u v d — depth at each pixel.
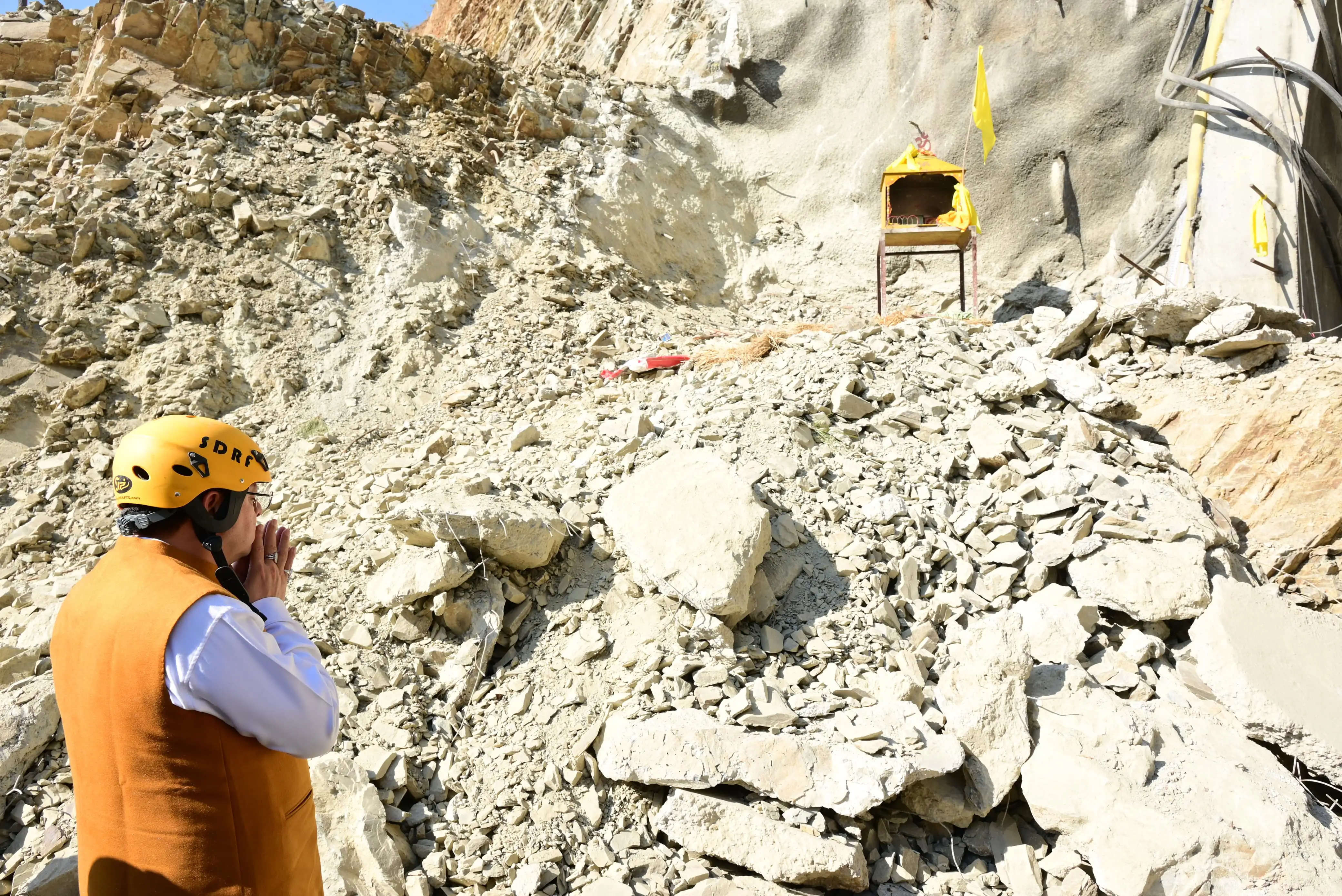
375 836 2.79
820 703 3.35
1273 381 5.52
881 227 9.86
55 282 7.18
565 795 3.11
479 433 6.03
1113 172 11.40
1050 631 3.72
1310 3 9.23
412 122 10.31
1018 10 12.17
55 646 1.64
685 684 3.41
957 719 3.26
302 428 6.57
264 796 1.59
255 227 8.07
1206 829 2.86
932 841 3.16
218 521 1.70
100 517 5.60
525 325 8.02
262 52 10.08
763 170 12.80
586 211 10.38
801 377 5.38
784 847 2.85
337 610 3.78
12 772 2.95
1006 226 11.65
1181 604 3.79
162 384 6.68
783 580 3.93
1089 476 4.53
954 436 4.95
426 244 8.43
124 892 1.52
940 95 12.22
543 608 3.89
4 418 6.22
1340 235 9.21
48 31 11.20
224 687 1.50
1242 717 3.43
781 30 13.20
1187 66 11.02
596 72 13.83
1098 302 6.33
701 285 11.23
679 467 4.16
